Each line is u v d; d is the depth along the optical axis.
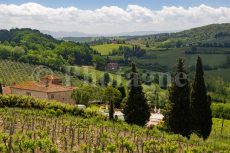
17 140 27.39
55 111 52.50
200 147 33.88
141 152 31.80
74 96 96.81
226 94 160.25
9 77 157.38
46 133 31.66
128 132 42.78
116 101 93.06
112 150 28.31
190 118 52.81
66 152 28.94
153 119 80.00
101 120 50.31
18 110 50.16
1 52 192.25
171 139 39.81
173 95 52.81
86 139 34.03
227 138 62.62
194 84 54.34
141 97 57.50
